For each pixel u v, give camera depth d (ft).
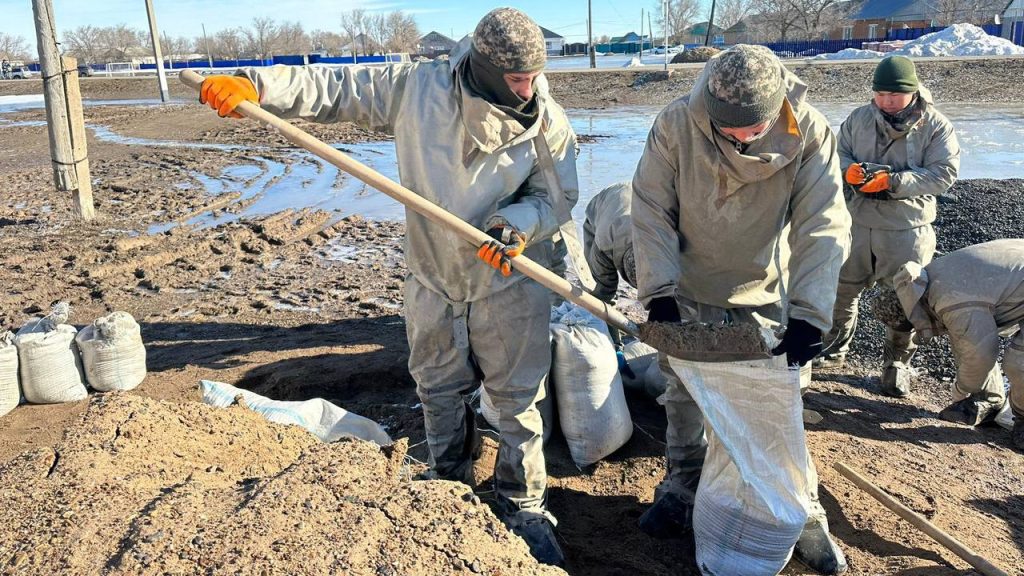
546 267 10.81
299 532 7.04
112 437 8.59
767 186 9.71
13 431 14.02
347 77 10.21
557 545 10.44
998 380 15.19
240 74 9.66
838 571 10.18
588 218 16.78
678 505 11.15
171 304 22.54
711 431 10.07
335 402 15.66
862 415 15.56
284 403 12.04
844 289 16.92
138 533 6.87
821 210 9.51
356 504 7.56
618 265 15.46
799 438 9.37
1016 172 37.96
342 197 38.24
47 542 6.92
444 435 11.25
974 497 12.53
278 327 20.47
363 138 61.46
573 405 12.87
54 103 31.89
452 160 9.80
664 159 10.01
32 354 14.83
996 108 70.03
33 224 33.06
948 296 13.60
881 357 18.47
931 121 15.79
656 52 235.40
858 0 196.75
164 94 108.58
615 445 13.14
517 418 10.66
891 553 10.70
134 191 40.24
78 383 15.44
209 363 17.53
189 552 6.70
